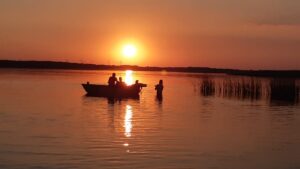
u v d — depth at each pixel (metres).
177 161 16.41
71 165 15.45
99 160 16.25
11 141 19.41
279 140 21.27
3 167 15.06
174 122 26.89
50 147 18.30
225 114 32.22
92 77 112.31
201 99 46.91
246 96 52.78
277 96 49.25
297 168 15.92
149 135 21.73
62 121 26.14
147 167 15.43
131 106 36.97
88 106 36.03
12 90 54.50
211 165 15.99
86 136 21.02
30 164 15.49
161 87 50.09
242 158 17.23
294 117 30.88
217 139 21.16
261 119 29.42
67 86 65.31
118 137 20.94
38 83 72.50
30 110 31.84
